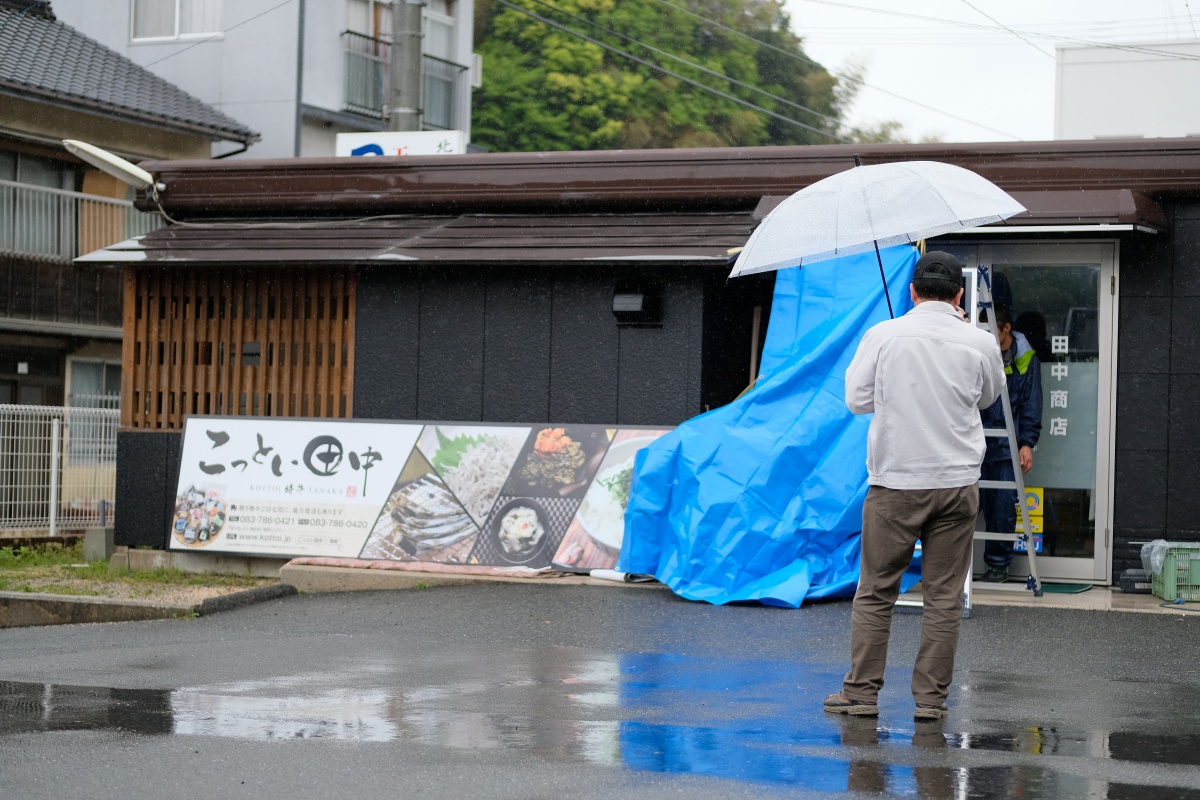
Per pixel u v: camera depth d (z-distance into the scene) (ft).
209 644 25.05
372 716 17.92
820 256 22.95
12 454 48.03
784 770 14.74
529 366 34.22
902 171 21.24
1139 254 30.81
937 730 17.01
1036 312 31.48
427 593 30.22
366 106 82.07
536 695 19.47
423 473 33.42
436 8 90.53
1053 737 16.55
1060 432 31.24
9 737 16.63
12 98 63.87
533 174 34.78
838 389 29.22
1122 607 27.27
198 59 79.77
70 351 67.72
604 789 13.96
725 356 34.35
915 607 26.73
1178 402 30.53
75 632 27.76
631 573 30.17
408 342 35.22
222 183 37.24
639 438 32.04
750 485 28.63
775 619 26.32
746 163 33.17
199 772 14.80
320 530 33.99
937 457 17.65
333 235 35.45
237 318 36.78
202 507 35.09
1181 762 15.14
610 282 33.63
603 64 118.32
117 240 68.28
